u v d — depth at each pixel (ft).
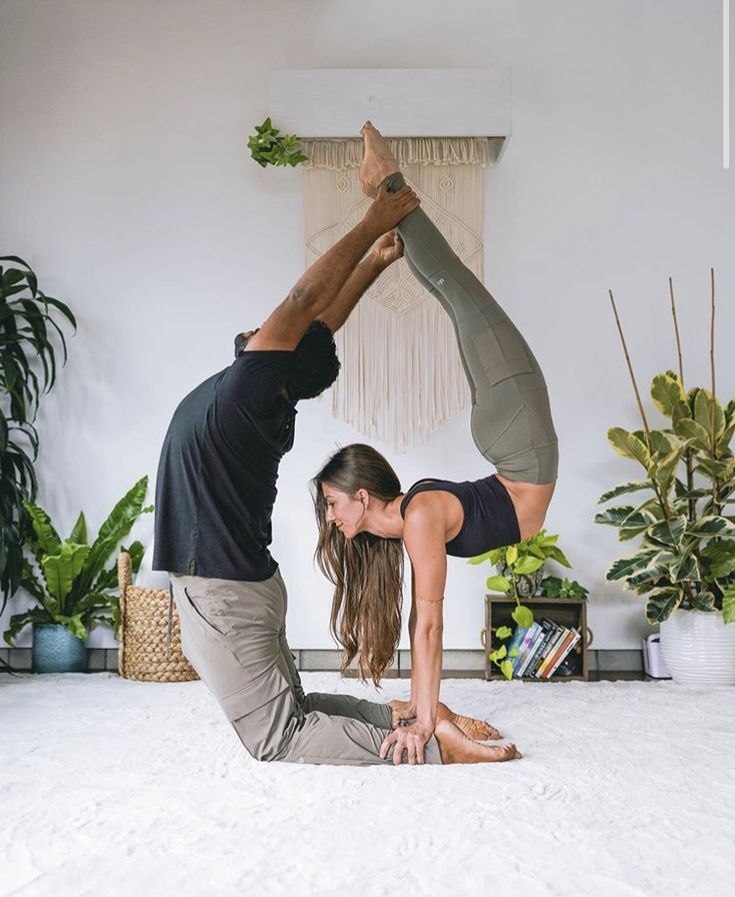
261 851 6.37
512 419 8.98
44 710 11.50
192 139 15.80
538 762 8.77
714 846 6.49
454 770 8.46
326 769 8.50
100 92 15.87
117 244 15.71
